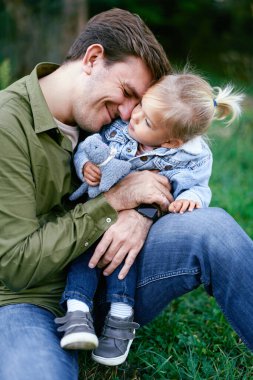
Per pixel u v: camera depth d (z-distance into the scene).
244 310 2.13
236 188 4.75
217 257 2.12
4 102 2.24
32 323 2.08
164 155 2.43
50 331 2.09
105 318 2.33
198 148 2.46
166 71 2.49
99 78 2.35
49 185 2.29
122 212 2.31
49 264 2.13
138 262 2.30
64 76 2.41
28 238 2.13
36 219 2.21
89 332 2.08
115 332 2.24
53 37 6.07
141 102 2.43
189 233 2.17
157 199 2.30
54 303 2.26
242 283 2.11
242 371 2.52
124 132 2.47
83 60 2.37
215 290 2.17
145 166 2.45
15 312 2.13
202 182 2.47
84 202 2.46
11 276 2.13
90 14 9.81
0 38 5.98
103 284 2.36
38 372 1.87
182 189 2.41
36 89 2.30
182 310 3.02
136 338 2.72
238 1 11.19
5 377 1.87
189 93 2.40
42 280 2.22
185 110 2.37
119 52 2.34
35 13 6.01
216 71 10.39
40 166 2.25
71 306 2.18
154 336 2.76
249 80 9.38
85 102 2.37
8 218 2.14
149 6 10.55
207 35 11.20
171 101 2.37
